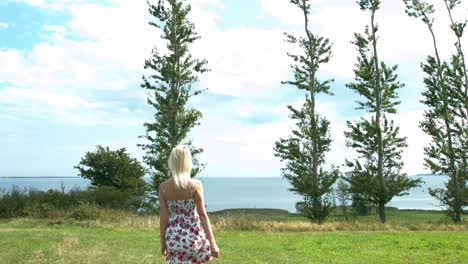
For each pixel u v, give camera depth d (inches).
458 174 1716.3
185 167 227.9
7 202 1118.4
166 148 1523.1
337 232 1010.1
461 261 536.1
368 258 562.3
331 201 1567.4
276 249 636.7
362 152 1708.9
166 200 227.5
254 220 1116.5
